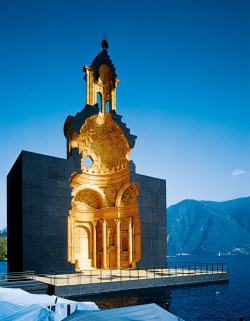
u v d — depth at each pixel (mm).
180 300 28484
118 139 46781
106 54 46938
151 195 45406
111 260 46969
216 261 153500
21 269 32781
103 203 47875
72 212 46500
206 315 23812
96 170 47688
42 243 34188
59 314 15961
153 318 11906
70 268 35969
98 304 26188
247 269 81688
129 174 43656
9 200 40531
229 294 31672
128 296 29422
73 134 40906
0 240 141000
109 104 46750
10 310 14023
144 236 43125
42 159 35938
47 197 35469
